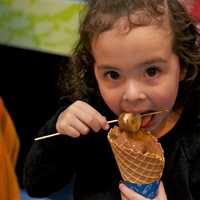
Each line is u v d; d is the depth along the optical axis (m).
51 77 1.92
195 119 0.84
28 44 1.54
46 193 0.96
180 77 0.80
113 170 0.87
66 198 1.82
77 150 0.90
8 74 1.97
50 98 1.95
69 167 0.92
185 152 0.82
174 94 0.74
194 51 0.80
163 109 0.74
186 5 0.97
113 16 0.71
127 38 0.68
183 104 0.84
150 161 0.71
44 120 1.99
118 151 0.73
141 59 0.69
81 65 0.87
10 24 1.55
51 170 0.90
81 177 0.89
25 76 1.96
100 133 0.87
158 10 0.72
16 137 1.54
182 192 0.81
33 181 0.92
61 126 0.81
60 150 0.89
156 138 0.78
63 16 1.44
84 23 0.78
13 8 1.53
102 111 0.89
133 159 0.71
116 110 0.75
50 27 1.48
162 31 0.70
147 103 0.72
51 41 1.49
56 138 0.88
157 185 0.74
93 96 0.90
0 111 1.44
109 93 0.74
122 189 0.75
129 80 0.71
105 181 0.87
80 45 0.83
